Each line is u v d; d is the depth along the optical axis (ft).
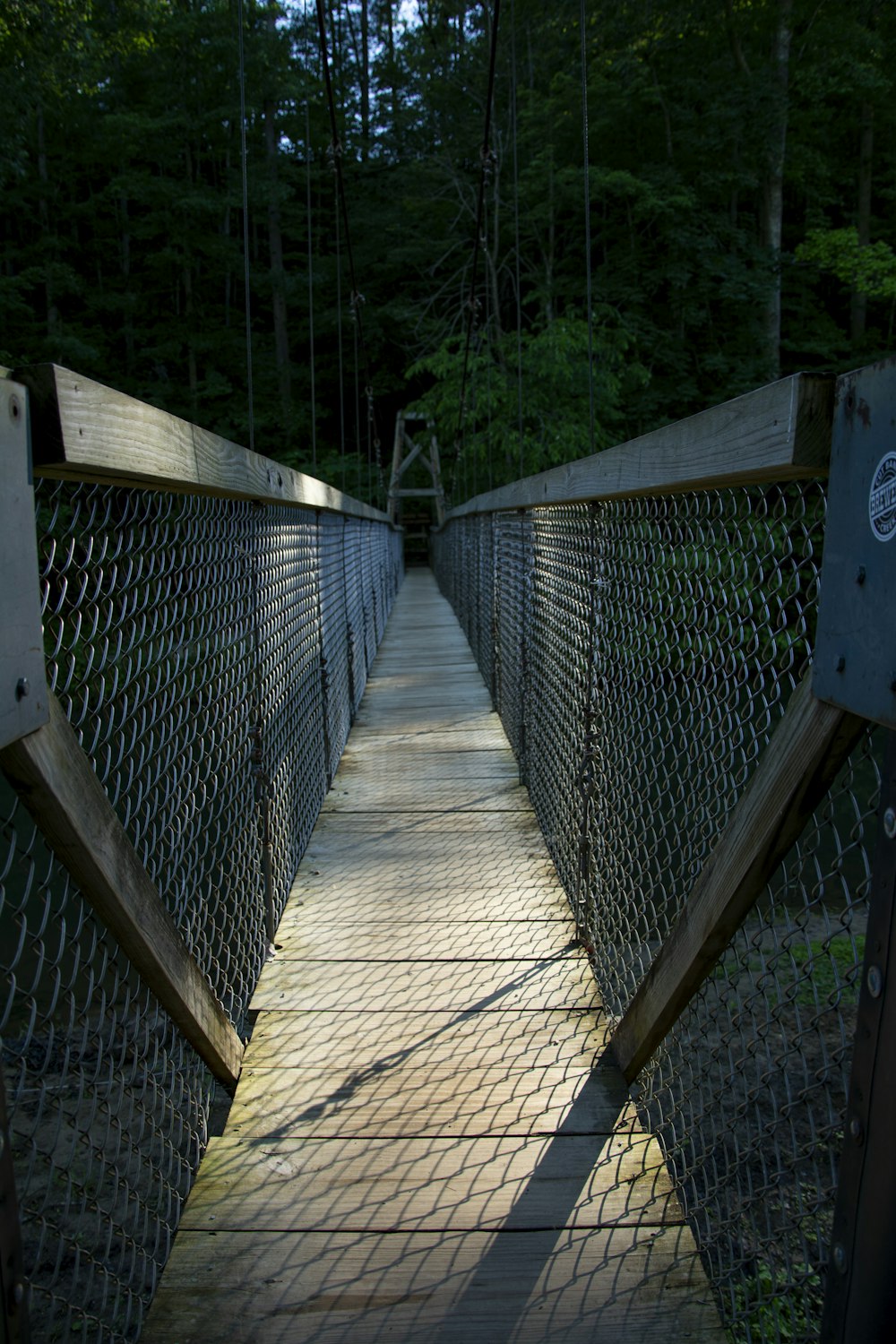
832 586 2.59
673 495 4.83
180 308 77.20
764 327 51.96
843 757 3.00
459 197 62.64
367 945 7.95
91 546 3.45
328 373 82.43
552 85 51.31
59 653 3.10
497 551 16.58
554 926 8.29
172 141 71.00
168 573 4.68
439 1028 6.67
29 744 2.79
